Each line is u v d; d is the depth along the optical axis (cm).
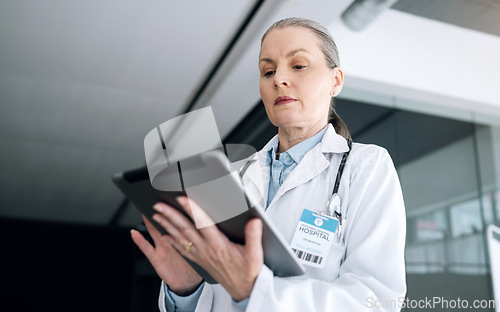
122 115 515
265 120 434
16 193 835
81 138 586
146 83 440
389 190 89
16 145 614
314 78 100
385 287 77
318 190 96
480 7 376
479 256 381
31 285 1020
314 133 106
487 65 433
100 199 859
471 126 431
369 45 388
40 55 397
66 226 1048
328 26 354
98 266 1056
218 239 66
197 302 87
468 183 407
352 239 87
